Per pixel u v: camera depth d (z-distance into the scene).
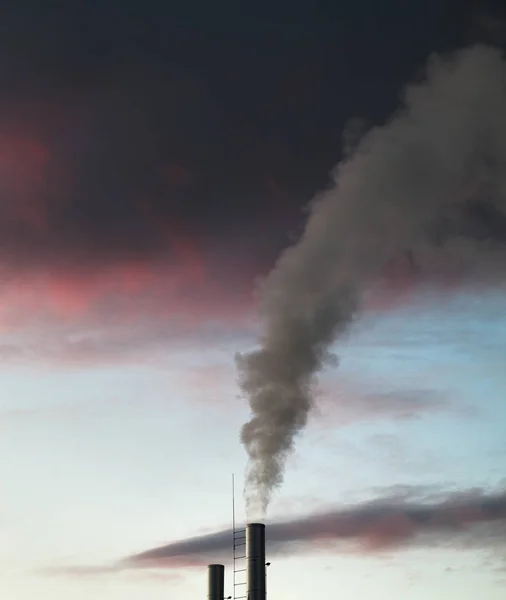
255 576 34.16
